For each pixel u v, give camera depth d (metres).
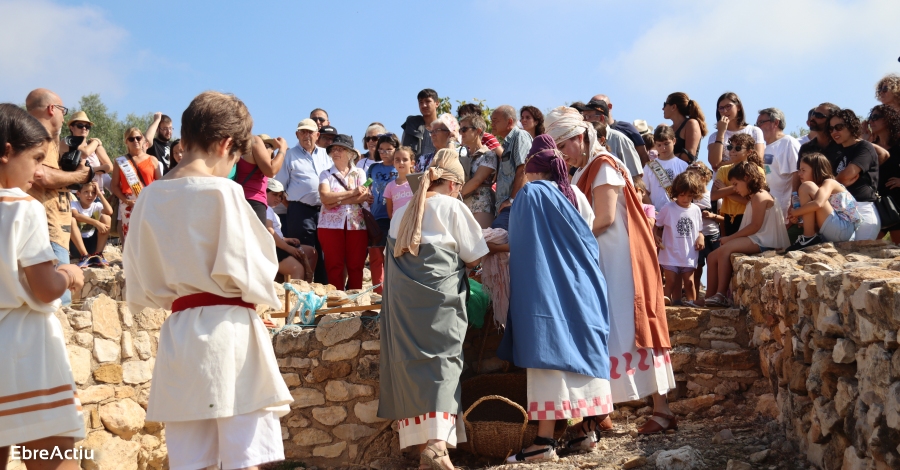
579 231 4.80
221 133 3.00
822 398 3.72
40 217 2.96
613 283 4.98
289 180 7.93
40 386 2.90
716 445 4.49
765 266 5.27
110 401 5.00
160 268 2.95
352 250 7.30
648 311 4.93
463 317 4.67
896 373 2.96
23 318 2.94
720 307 6.00
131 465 5.03
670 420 4.99
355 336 5.39
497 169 6.54
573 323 4.66
